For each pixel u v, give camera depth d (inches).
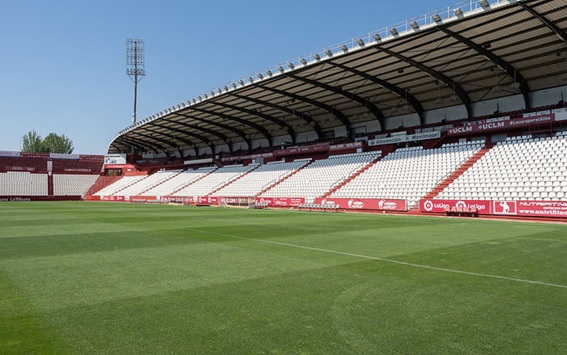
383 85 1301.7
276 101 1600.6
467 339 175.8
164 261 366.9
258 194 1692.9
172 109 1846.7
